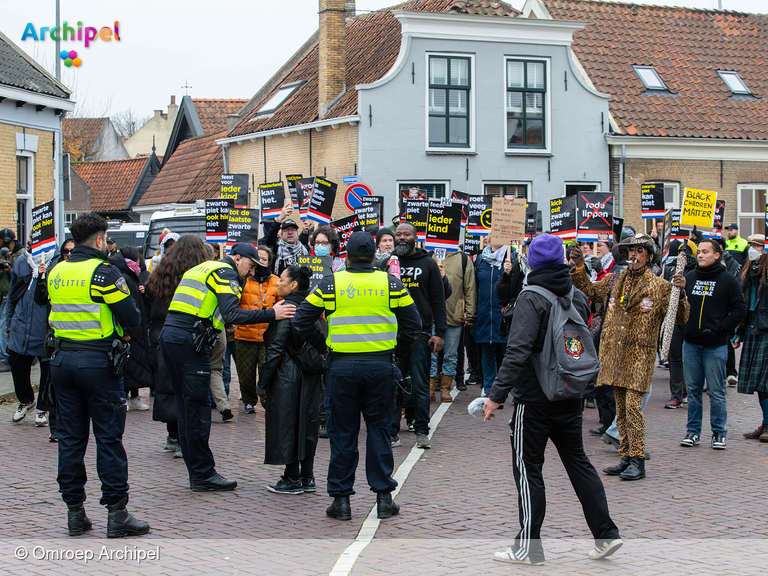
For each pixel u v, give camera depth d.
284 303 6.39
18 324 8.87
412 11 18.92
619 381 7.01
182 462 7.48
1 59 18.48
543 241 5.02
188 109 34.91
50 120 19.14
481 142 19.64
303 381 6.40
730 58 23.23
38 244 8.70
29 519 5.76
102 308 5.47
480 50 19.59
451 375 10.41
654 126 20.80
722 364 7.93
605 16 23.20
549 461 7.50
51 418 8.10
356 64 21.52
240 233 11.11
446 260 10.45
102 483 5.41
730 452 7.87
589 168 20.45
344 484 5.84
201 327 6.44
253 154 23.34
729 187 21.39
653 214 12.34
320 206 11.34
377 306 5.91
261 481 6.86
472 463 7.41
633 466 6.91
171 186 29.38
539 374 4.93
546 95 20.16
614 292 7.25
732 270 12.32
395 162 19.14
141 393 11.34
